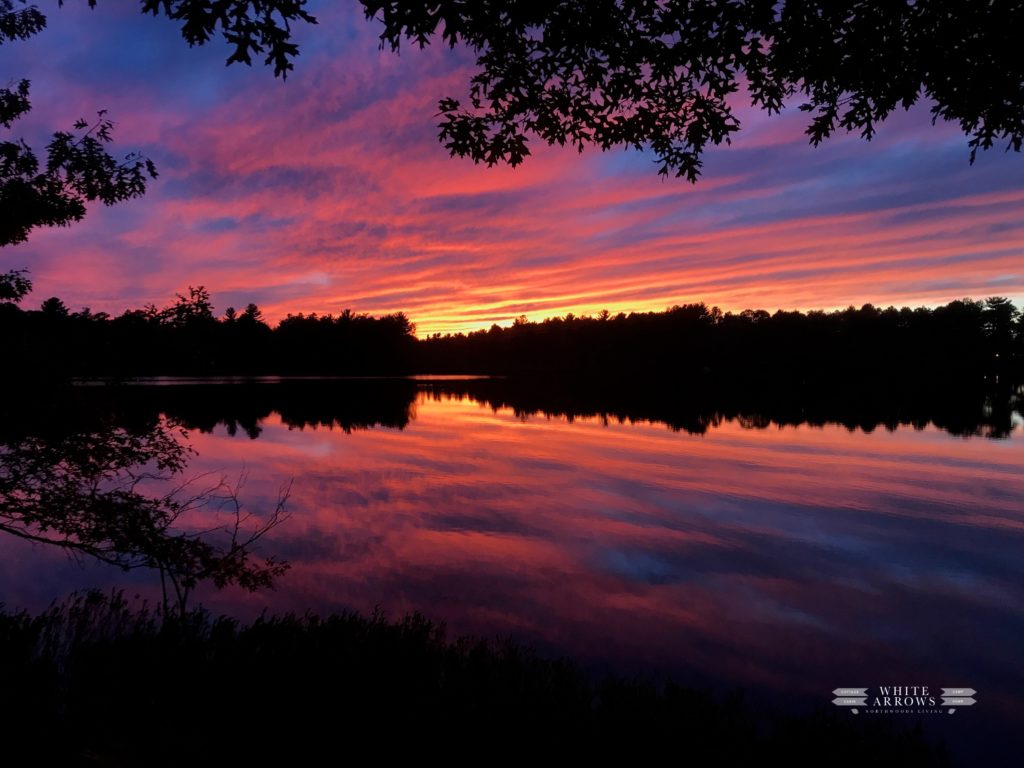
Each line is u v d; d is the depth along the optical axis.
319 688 5.02
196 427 38.16
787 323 132.62
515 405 60.81
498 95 5.47
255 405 56.25
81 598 8.30
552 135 5.82
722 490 19.36
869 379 119.44
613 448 29.05
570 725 4.70
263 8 3.64
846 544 13.35
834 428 38.25
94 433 6.00
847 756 4.70
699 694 5.52
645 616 9.10
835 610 9.49
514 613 9.06
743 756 4.53
